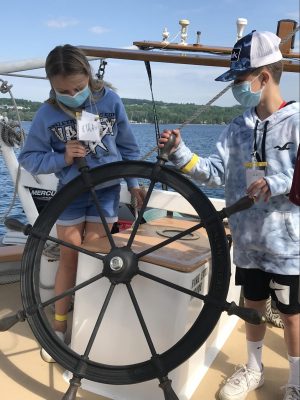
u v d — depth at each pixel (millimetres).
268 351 2148
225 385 1797
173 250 1811
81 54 1677
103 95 1869
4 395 1762
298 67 1854
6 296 2584
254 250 1641
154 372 1520
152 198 2482
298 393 1690
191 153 1651
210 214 1505
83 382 1824
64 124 1837
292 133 1517
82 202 1944
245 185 1641
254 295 1733
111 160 1930
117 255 1562
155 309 1676
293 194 1414
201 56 2102
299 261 1572
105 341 1783
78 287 1608
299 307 1619
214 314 1492
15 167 2521
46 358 1965
